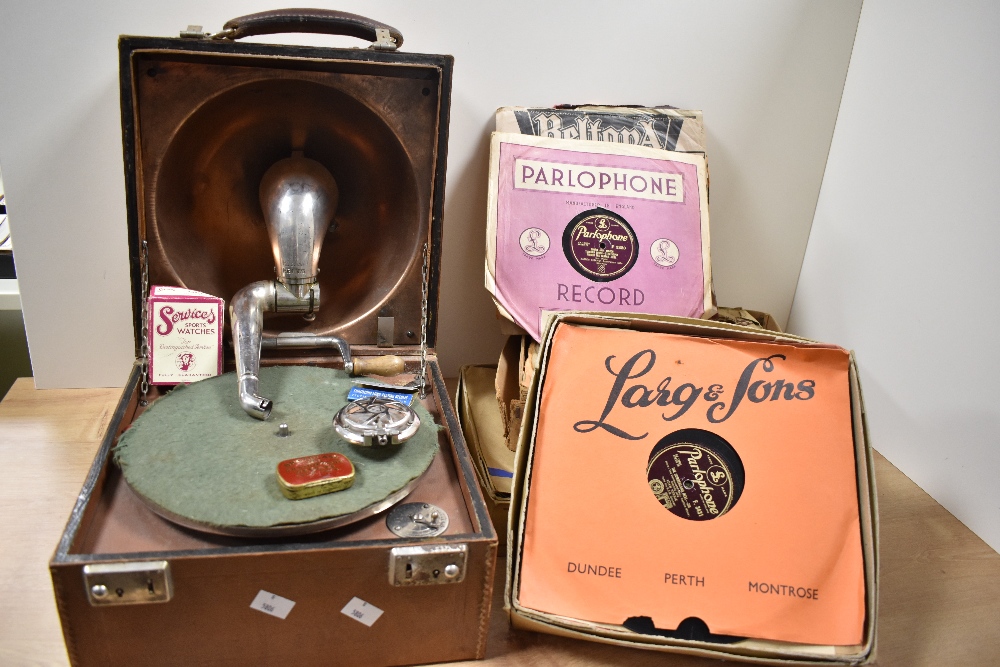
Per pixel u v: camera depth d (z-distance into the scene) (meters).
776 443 0.71
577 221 0.95
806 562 0.68
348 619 0.65
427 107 0.85
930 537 0.91
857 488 0.70
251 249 0.93
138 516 0.67
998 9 0.84
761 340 0.74
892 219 1.01
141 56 0.76
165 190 0.84
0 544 0.77
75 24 0.87
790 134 1.12
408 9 0.94
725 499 0.70
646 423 0.71
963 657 0.75
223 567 0.59
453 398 1.07
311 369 0.89
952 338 0.93
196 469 0.69
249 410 0.76
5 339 1.30
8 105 0.89
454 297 1.11
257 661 0.65
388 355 0.93
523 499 0.68
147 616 0.60
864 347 1.09
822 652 0.66
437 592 0.65
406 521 0.68
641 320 0.73
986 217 0.86
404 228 0.92
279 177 0.86
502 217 0.94
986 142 0.86
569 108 0.99
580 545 0.68
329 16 0.81
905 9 0.98
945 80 0.92
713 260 1.19
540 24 0.99
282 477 0.65
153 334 0.86
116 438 0.76
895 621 0.79
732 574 0.68
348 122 0.86
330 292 0.96
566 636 0.73
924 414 0.98
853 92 1.08
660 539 0.69
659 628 0.67
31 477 0.87
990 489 0.89
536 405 0.70
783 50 1.06
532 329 0.92
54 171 0.93
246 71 0.80
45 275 0.98
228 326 0.91
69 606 0.58
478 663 0.70
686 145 1.01
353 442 0.72
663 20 1.02
